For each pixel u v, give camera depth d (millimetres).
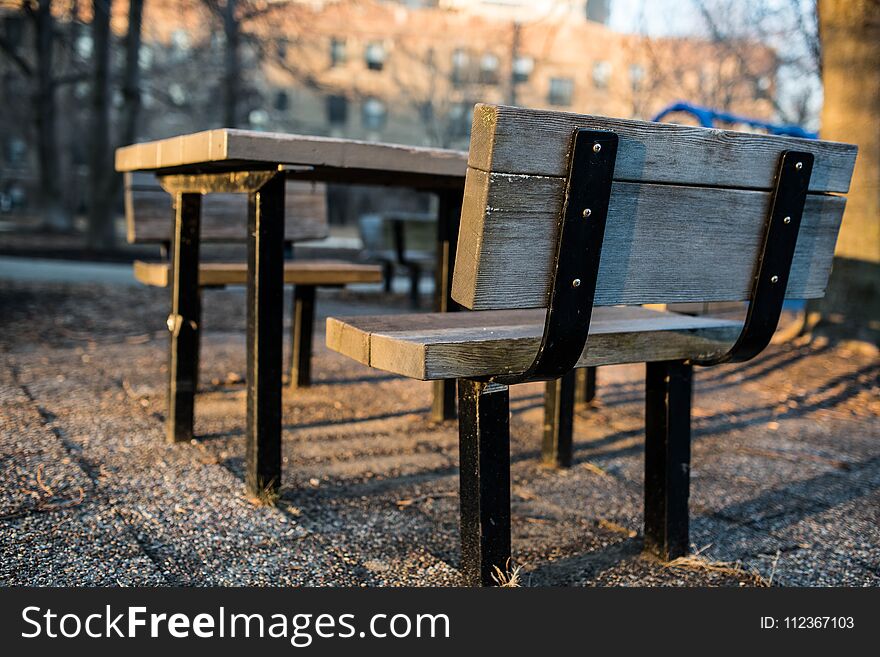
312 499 2490
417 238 8031
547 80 34594
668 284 1761
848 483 2928
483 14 29828
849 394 4391
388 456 2984
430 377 1661
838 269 5527
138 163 2748
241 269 3377
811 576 2121
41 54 19484
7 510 2254
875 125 5215
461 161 2602
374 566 2041
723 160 1743
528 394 4227
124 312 6184
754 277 1902
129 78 14969
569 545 2252
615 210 1646
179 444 2947
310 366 4062
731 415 3939
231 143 2111
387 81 38625
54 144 20922
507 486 1848
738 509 2625
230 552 2078
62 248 14336
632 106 19672
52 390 3654
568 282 1577
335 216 36844
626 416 3811
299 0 18156
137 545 2080
